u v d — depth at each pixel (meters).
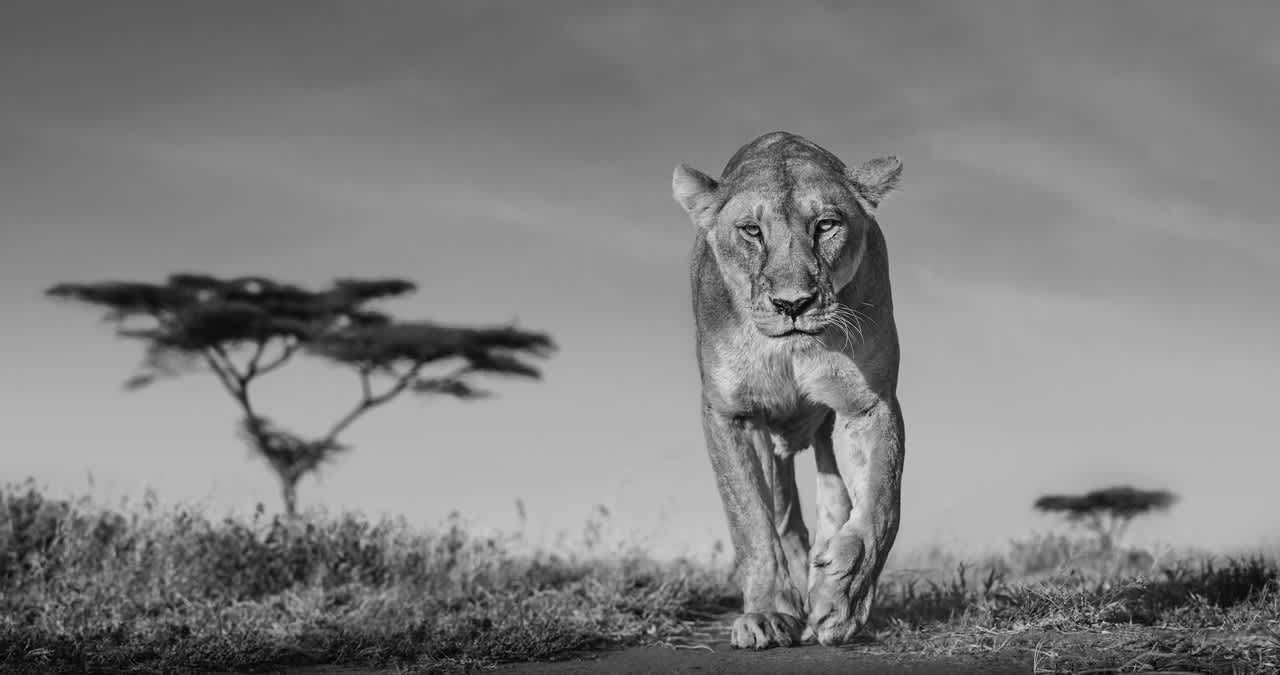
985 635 10.30
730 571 15.30
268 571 15.30
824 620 10.52
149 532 16.05
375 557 15.82
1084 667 9.11
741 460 11.21
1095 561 17.12
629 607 13.16
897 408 11.09
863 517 10.76
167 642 11.82
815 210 10.52
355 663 11.33
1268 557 13.34
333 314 52.75
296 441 51.47
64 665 11.12
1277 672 8.58
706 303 11.13
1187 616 10.73
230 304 49.50
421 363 50.84
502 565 15.90
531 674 10.44
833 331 10.63
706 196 11.11
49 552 15.77
